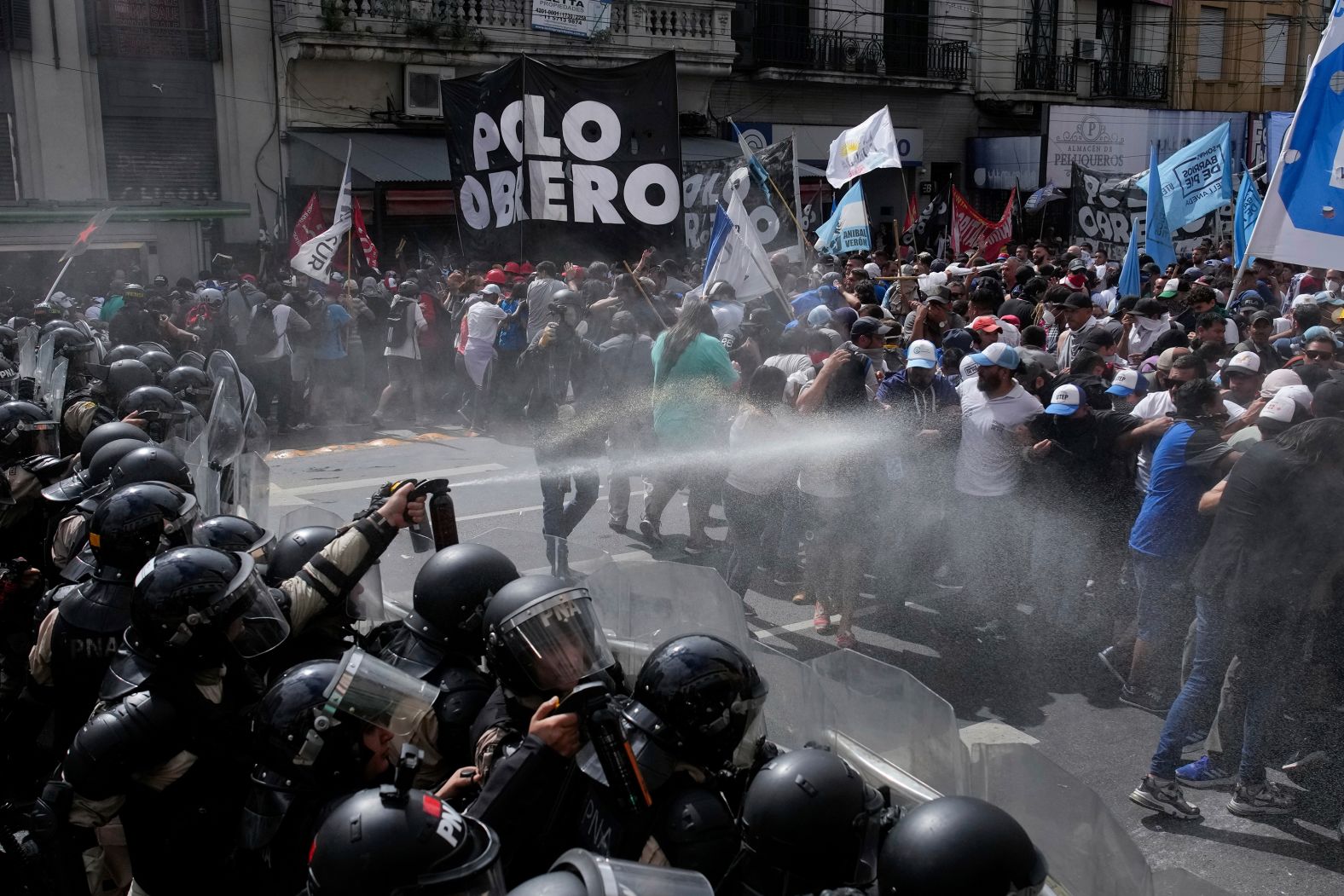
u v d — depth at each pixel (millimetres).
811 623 6348
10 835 2910
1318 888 3779
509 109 8547
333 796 2236
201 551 2662
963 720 5078
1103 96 29594
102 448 4273
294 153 20312
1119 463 5824
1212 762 4508
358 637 3375
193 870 2572
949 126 27875
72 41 18438
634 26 22266
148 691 2555
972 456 6004
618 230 8664
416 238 19953
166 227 19141
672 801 2139
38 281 18125
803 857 2029
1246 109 32469
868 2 26062
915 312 9266
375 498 3373
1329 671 4793
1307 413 4883
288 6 19453
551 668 2398
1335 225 6242
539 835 2186
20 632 3973
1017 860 1888
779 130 25359
